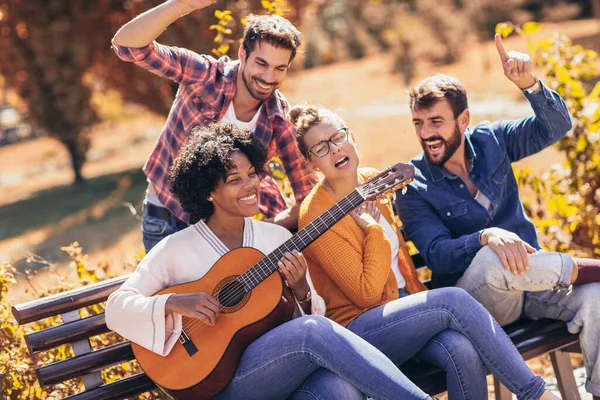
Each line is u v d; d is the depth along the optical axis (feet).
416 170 12.39
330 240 10.95
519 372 10.21
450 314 10.36
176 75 11.98
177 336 9.92
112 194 47.16
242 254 10.52
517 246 10.99
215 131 10.66
